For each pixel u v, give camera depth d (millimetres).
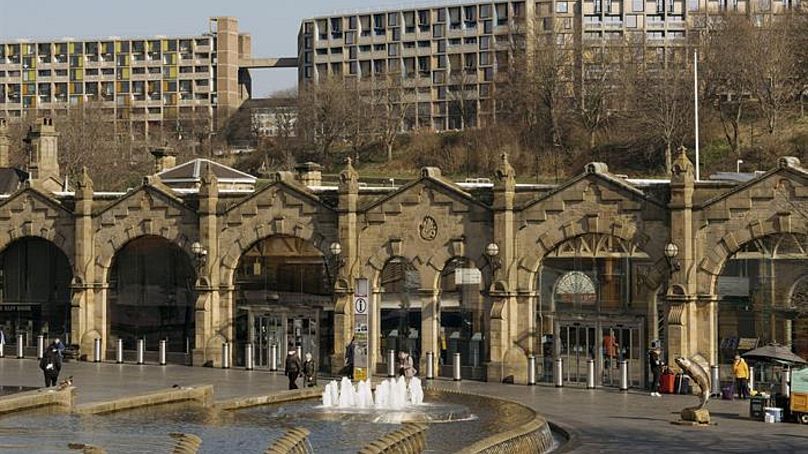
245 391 68688
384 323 79938
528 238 75000
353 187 79312
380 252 79125
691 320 70250
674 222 70375
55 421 51562
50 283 91938
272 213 82562
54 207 90000
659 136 186375
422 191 78062
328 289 81812
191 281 86688
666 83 191500
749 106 193375
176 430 49500
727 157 180000
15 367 83562
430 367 77375
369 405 58938
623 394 69438
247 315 84312
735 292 70500
